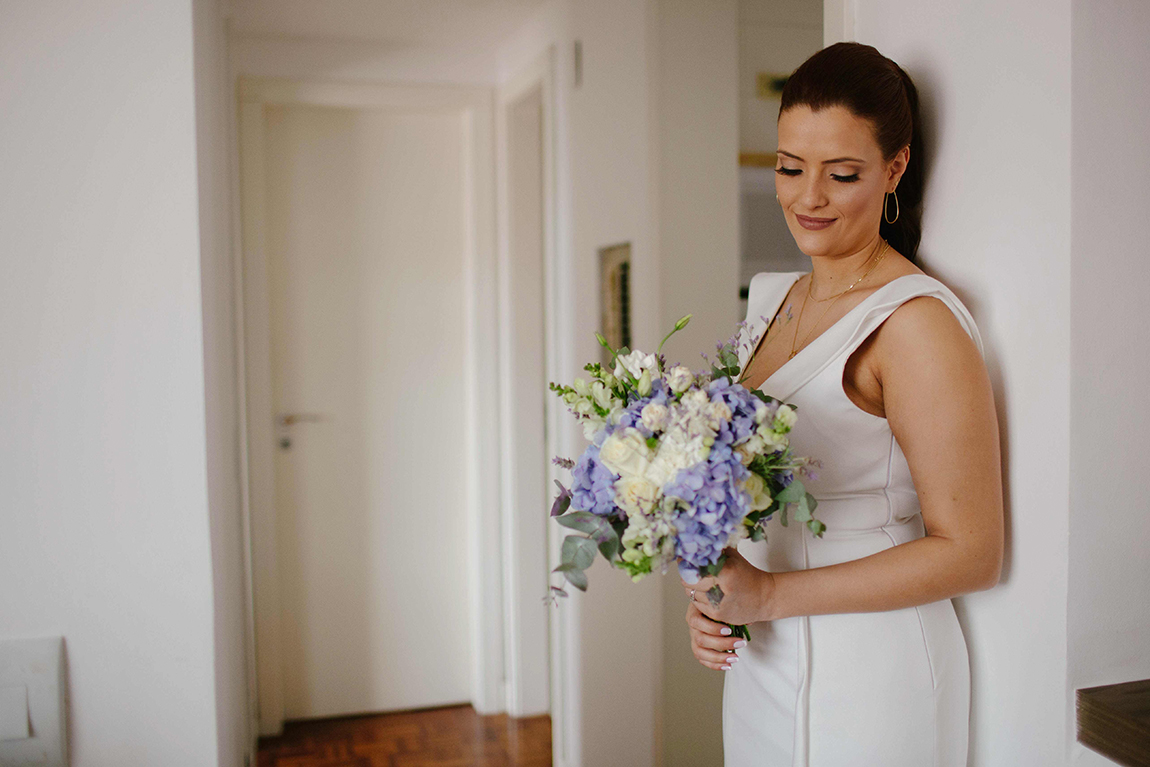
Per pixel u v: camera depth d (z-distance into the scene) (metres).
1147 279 1.20
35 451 1.61
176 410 1.67
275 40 3.53
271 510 3.62
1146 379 1.21
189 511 1.68
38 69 1.59
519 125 3.66
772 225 2.91
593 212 2.91
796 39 2.91
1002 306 1.27
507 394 3.74
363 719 3.80
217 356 2.01
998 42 1.26
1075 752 1.20
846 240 1.31
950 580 1.16
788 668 1.29
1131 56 1.17
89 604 1.65
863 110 1.23
